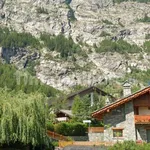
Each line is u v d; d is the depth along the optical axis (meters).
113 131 39.47
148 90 39.72
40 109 29.67
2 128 26.50
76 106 66.62
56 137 41.94
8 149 28.02
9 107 27.50
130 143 28.39
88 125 55.50
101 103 68.44
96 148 35.44
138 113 40.59
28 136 27.62
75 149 35.81
